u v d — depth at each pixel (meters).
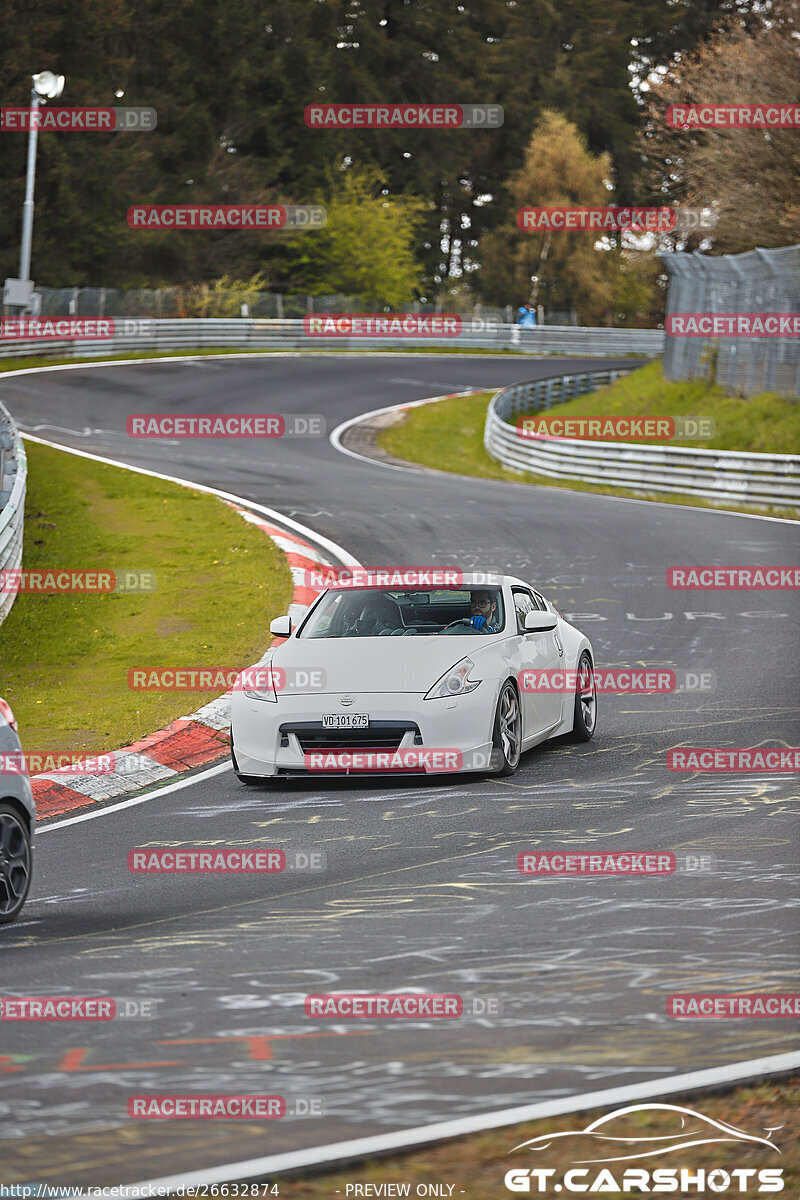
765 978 11.48
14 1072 9.70
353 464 66.25
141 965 12.33
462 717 19.89
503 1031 10.34
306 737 20.12
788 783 19.53
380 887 14.88
